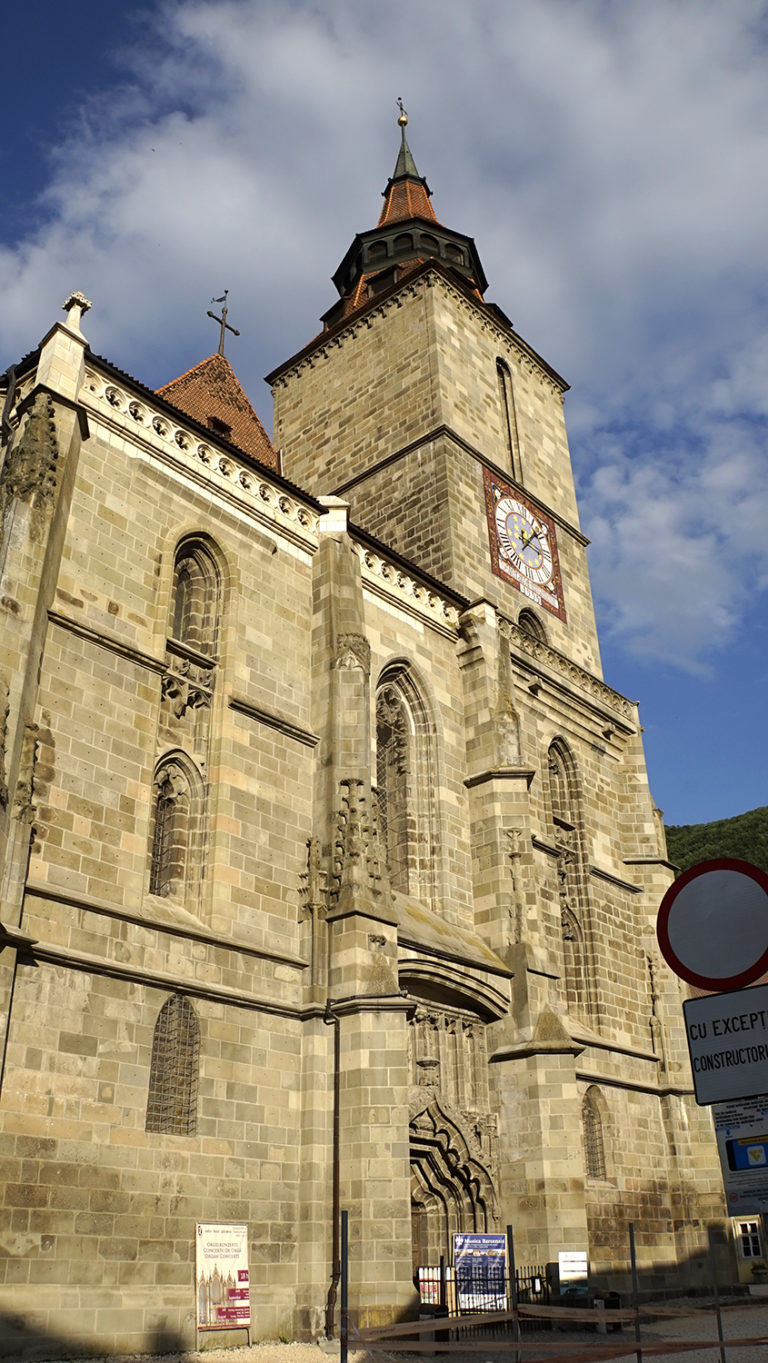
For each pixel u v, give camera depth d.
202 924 28.17
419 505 49.97
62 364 29.27
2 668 24.31
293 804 31.83
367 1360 22.91
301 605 35.19
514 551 51.69
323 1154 27.97
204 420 44.47
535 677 46.12
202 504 32.97
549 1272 31.73
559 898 42.53
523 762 40.09
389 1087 27.86
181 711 30.19
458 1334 27.58
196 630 32.06
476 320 57.75
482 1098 34.69
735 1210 10.34
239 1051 27.53
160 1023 26.06
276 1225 26.89
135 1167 24.12
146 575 30.25
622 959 45.44
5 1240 21.25
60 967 23.98
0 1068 21.67
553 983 36.75
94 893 25.62
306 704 33.81
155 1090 25.38
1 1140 21.75
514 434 57.12
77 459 29.23
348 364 58.25
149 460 31.66
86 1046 23.95
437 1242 32.12
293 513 36.19
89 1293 22.36
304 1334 25.97
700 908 11.22
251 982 28.45
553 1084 34.00
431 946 33.00
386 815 38.06
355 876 30.36
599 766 48.69
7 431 29.03
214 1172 25.86
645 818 49.16
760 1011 10.60
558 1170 32.97
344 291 66.56
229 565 33.06
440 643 41.84
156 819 28.97
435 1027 34.00
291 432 59.94
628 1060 42.84
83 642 27.55
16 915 23.09
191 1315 24.19
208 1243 24.98
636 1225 39.53
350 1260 26.42
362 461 54.56
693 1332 29.33
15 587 25.31
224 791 29.92
